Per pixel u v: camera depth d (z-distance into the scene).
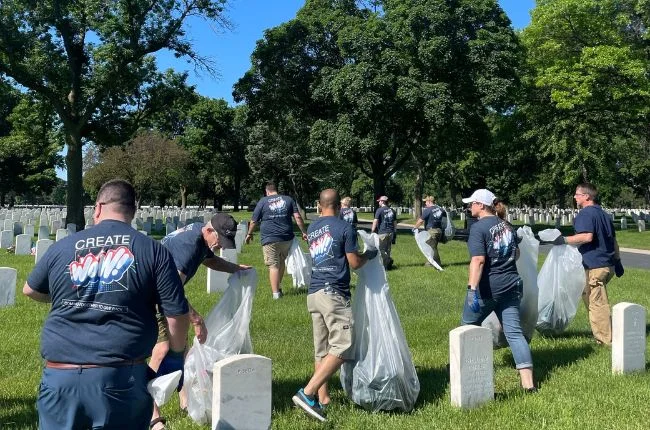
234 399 3.98
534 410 5.24
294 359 6.81
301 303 10.16
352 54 29.97
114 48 26.44
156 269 3.16
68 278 3.07
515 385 6.01
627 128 36.19
